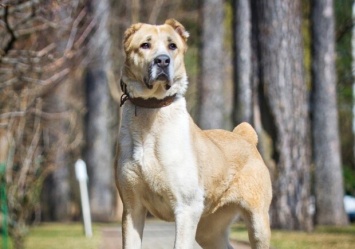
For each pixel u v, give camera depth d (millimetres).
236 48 24766
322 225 24672
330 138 24781
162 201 8641
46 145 19203
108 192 34438
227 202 9297
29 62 12930
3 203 14734
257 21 19875
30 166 16625
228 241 9898
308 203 20094
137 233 8688
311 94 25031
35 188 17078
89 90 34250
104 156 34344
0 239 18828
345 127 35844
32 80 13250
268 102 19766
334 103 24859
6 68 13445
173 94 8633
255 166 9445
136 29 8734
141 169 8492
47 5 12602
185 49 8891
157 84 8461
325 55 24734
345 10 33250
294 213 19953
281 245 15148
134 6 31719
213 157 8938
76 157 34969
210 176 8891
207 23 30469
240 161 9328
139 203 8680
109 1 28609
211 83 30359
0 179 15281
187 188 8523
